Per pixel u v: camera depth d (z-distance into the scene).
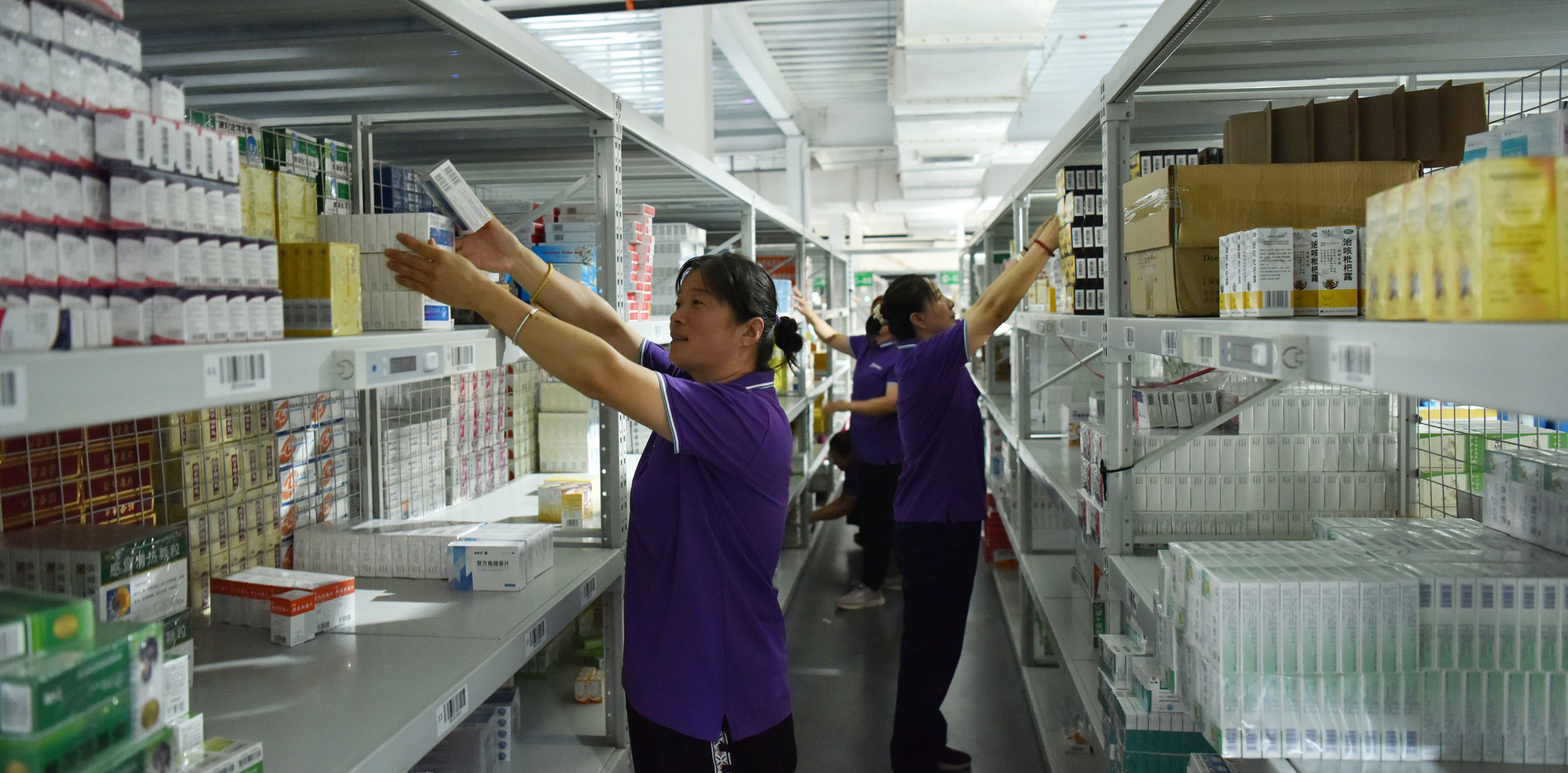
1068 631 3.31
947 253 14.61
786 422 1.83
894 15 6.61
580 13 3.95
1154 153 2.11
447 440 2.88
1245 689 1.32
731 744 1.74
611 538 2.27
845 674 4.16
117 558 1.37
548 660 2.63
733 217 5.00
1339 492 2.25
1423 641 1.30
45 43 0.83
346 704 1.40
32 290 0.81
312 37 1.62
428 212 2.18
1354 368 0.92
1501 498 1.62
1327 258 1.33
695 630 1.69
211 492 1.85
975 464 2.95
